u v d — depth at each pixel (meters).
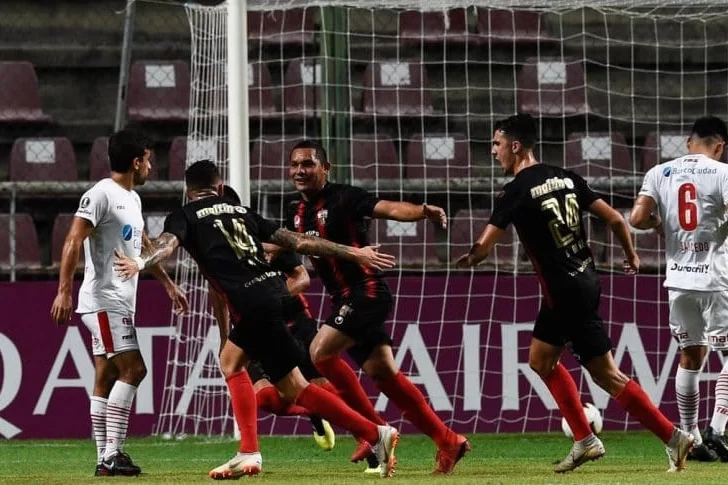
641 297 38.72
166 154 46.81
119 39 47.97
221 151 40.34
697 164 26.88
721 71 46.97
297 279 27.92
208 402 38.09
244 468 22.80
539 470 25.67
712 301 27.09
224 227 23.16
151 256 22.33
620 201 44.00
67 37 48.06
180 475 25.33
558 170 24.44
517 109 46.06
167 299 38.25
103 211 25.41
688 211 26.83
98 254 25.59
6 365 37.69
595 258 43.25
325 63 41.28
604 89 46.75
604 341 24.17
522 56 46.75
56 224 43.69
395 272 42.75
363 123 45.50
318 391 23.27
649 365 38.50
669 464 25.56
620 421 38.44
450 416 38.22
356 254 23.30
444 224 24.05
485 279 38.69
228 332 27.34
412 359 38.31
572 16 47.22
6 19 48.09
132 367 25.77
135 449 34.34
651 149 44.50
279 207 43.81
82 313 26.03
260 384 28.69
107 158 45.28
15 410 37.59
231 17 35.84
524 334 38.56
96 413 26.56
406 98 45.91
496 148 24.64
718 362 38.47
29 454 33.16
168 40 48.12
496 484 21.16
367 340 24.91
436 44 46.41
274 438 37.25
